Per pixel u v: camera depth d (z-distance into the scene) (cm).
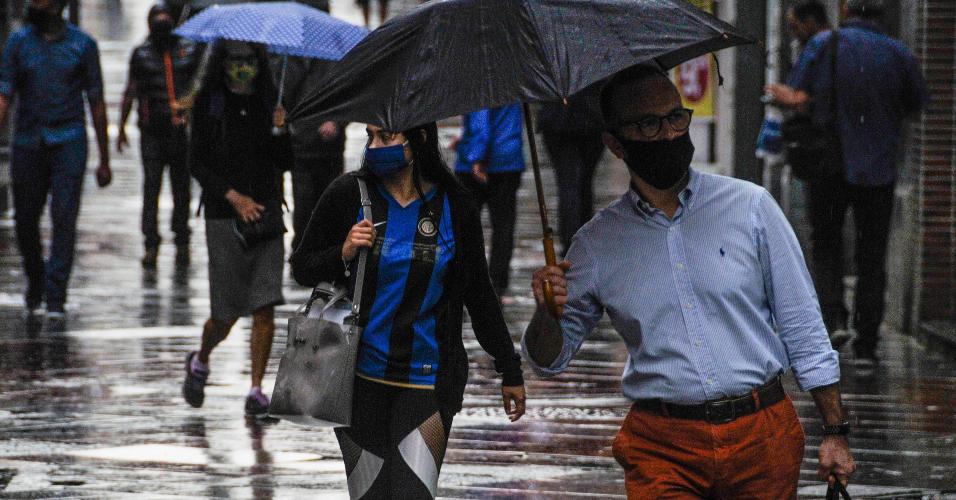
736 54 2814
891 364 3120
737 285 1259
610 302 1284
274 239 2436
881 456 2288
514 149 3622
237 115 2400
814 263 3175
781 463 1270
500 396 2669
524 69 1180
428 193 1430
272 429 2414
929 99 3278
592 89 1300
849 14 3138
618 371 2914
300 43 2392
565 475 2123
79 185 3516
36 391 2688
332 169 3866
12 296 3816
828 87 3077
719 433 1254
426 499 1399
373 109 1222
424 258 1413
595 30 1191
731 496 1280
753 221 1270
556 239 4831
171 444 2302
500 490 2041
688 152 1259
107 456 2223
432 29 1230
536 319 1295
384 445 1433
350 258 1405
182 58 4228
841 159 3069
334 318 1412
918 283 3422
